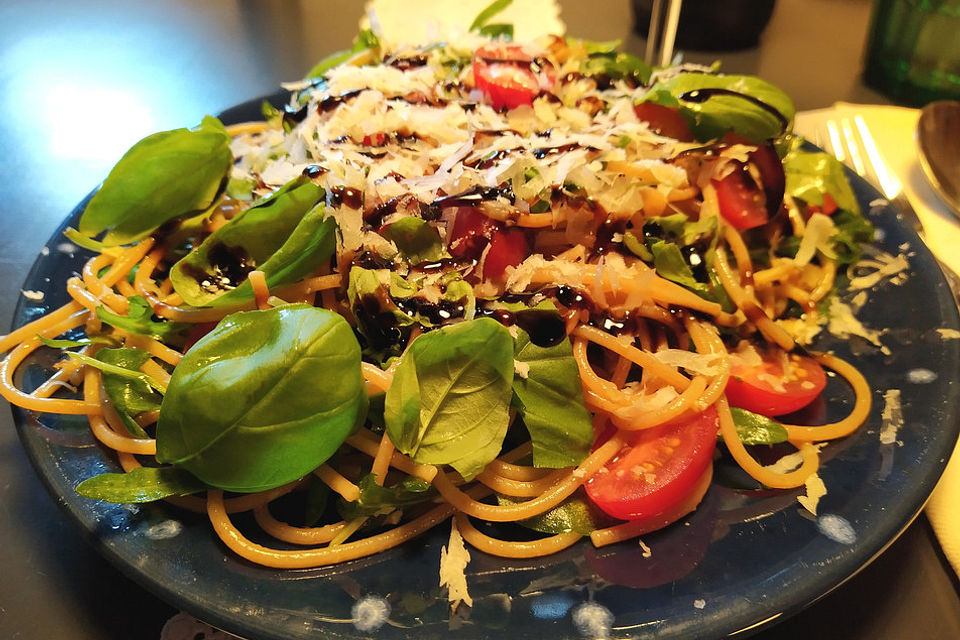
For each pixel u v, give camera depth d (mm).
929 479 183
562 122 263
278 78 496
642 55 501
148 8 594
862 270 250
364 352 208
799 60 497
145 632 186
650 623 157
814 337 237
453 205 217
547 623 159
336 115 254
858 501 181
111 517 178
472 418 187
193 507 186
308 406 175
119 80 492
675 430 204
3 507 215
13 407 203
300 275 213
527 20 435
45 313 235
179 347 227
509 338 184
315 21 572
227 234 217
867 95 457
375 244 211
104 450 200
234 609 160
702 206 242
